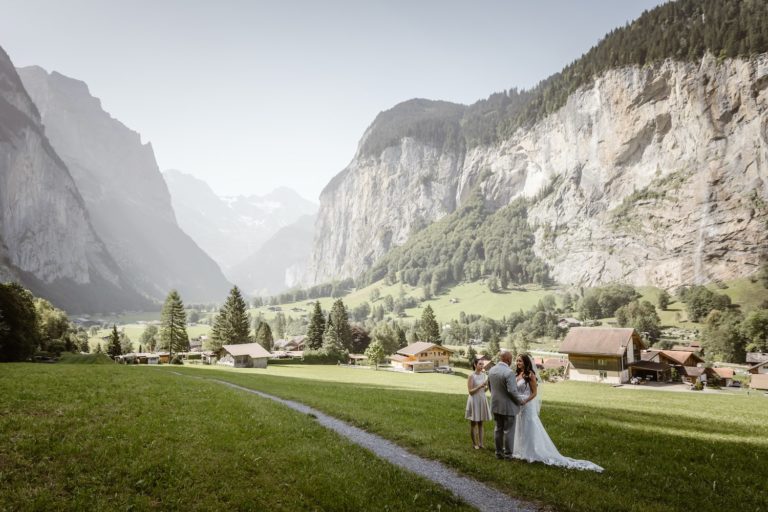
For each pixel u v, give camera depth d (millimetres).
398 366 139875
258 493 11281
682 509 10688
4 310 74938
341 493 11453
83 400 20328
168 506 10305
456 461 14156
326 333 145000
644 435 18500
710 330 176125
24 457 12164
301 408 25594
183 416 18719
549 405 30094
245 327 138125
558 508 10852
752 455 15719
